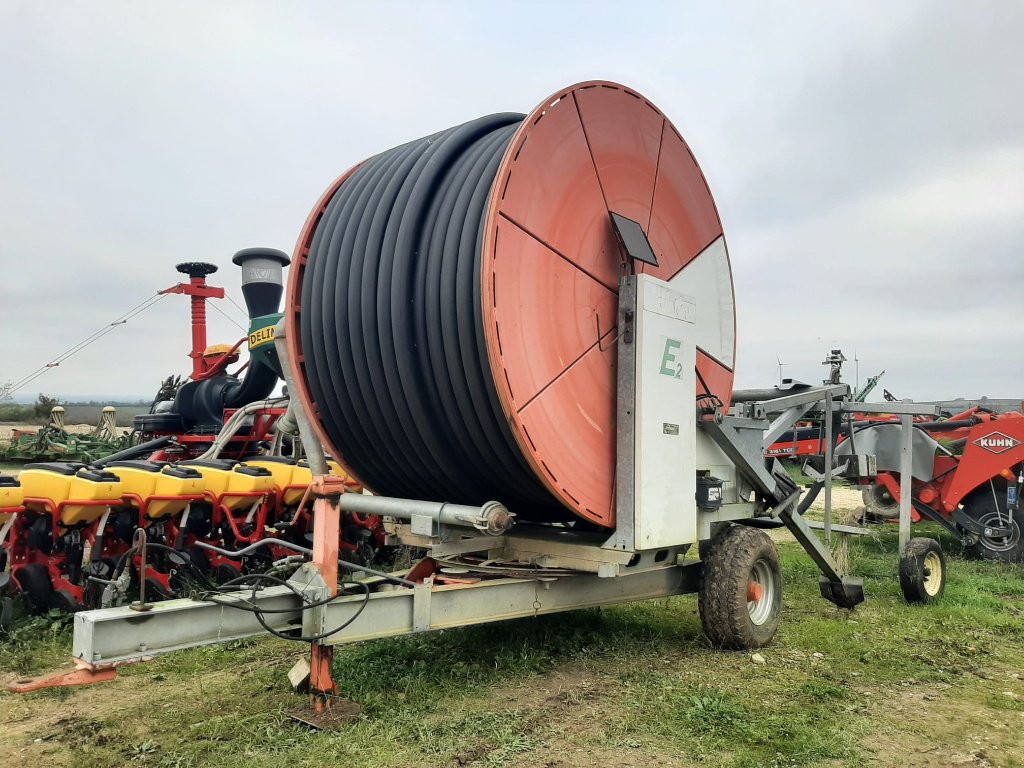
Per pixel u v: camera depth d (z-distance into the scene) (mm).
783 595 6969
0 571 5684
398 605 3906
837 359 7043
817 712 4039
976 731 3875
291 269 5059
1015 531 8844
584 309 4484
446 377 4266
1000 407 10414
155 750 3445
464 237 4152
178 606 3219
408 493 5293
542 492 4582
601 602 4918
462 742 3529
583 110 4547
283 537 6836
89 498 5555
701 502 5047
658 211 5246
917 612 6328
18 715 3934
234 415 8289
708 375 5816
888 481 9633
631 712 3977
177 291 11250
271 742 3484
